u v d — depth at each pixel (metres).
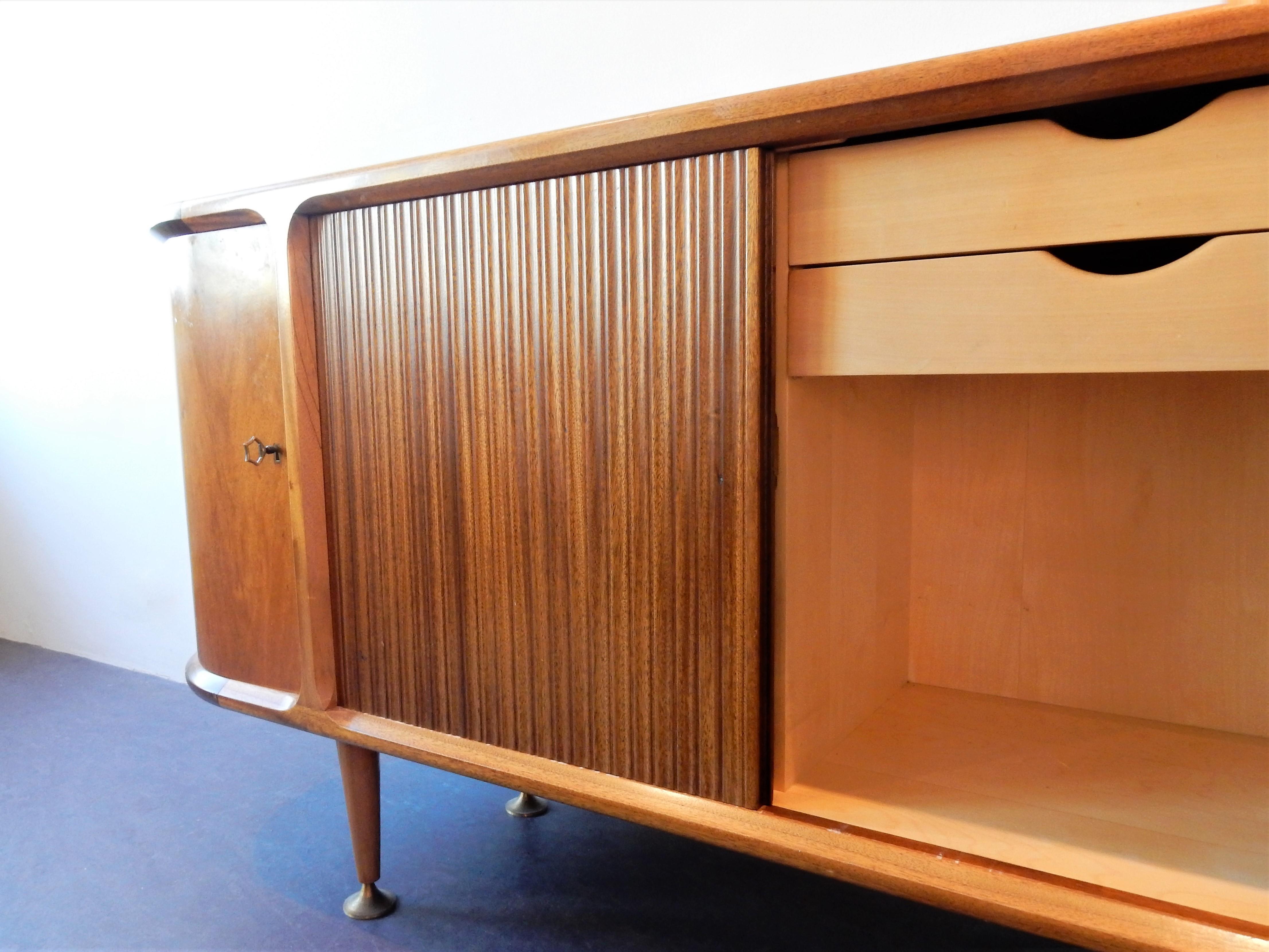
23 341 1.89
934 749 0.77
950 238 0.56
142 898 0.99
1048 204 0.53
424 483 0.79
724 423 0.62
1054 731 0.81
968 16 0.91
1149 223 0.51
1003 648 0.91
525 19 1.21
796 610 0.67
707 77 1.08
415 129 1.34
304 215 0.83
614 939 0.89
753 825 0.64
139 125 1.64
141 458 1.71
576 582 0.70
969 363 0.57
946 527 0.92
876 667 0.86
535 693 0.74
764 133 0.58
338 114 1.42
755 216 0.59
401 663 0.83
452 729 0.80
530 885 0.99
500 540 0.74
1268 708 0.79
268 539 0.89
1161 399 0.81
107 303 1.71
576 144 0.63
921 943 0.88
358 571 0.85
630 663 0.69
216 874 1.03
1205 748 0.77
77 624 1.92
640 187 0.64
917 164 0.57
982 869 0.57
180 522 1.67
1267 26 0.44
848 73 0.99
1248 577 0.79
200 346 0.91
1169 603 0.83
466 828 1.13
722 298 0.61
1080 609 0.87
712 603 0.64
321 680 0.87
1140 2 0.83
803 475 0.67
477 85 1.27
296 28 1.44
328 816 1.17
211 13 1.53
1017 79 0.50
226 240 0.87
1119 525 0.84
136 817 1.17
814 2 1.00
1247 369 0.49
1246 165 0.48
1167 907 0.53
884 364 0.59
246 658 0.93
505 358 0.72
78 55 1.69
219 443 0.91
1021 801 0.67
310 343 0.84
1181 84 0.49
